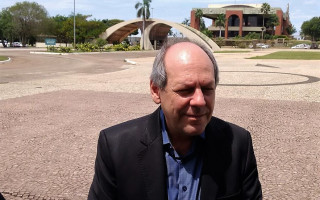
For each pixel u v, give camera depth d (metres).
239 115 7.71
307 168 4.47
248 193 1.49
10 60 30.39
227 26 100.38
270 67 22.52
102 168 1.47
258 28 101.06
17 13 76.69
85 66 25.41
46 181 4.10
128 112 8.14
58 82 14.65
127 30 79.31
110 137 1.47
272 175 4.25
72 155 5.05
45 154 5.10
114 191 1.46
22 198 3.66
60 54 42.22
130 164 1.40
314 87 12.62
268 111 8.20
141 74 18.47
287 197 3.64
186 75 1.29
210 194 1.38
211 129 1.45
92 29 75.38
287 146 5.43
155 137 1.41
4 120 7.36
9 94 11.16
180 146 1.44
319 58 32.00
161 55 1.38
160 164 1.38
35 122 7.17
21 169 4.49
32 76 17.59
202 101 1.28
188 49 1.34
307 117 7.55
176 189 1.41
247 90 11.90
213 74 1.34
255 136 5.99
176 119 1.34
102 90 11.98
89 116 7.71
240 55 40.72
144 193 1.38
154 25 71.81
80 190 3.86
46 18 79.94
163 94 1.36
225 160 1.42
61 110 8.41
